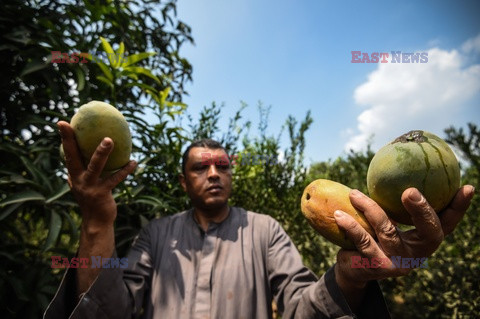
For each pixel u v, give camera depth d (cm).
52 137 202
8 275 175
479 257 279
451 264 289
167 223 188
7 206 169
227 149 261
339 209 92
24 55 192
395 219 90
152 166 213
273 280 168
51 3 250
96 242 115
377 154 90
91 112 98
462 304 267
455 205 82
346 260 98
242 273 160
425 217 75
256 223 186
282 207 275
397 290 340
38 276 185
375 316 108
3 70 209
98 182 105
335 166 350
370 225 89
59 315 117
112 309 121
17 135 219
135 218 217
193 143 203
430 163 79
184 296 154
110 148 94
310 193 100
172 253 169
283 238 180
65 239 275
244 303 152
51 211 171
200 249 172
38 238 340
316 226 98
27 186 190
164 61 324
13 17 201
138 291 152
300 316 126
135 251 175
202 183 184
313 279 159
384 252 85
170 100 339
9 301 172
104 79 199
